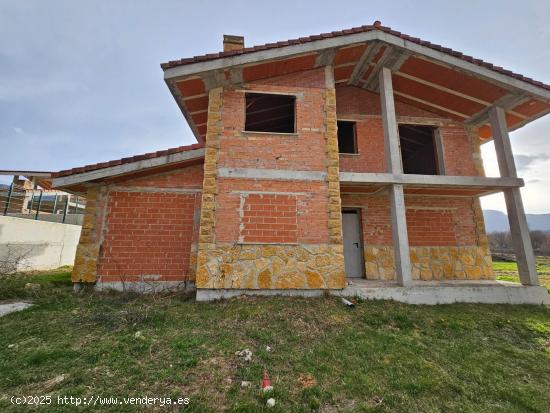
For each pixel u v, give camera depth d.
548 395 3.07
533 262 6.80
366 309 5.41
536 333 4.82
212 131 6.51
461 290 6.39
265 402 2.71
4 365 3.25
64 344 3.78
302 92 7.06
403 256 6.44
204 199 6.13
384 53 7.11
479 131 9.36
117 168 6.46
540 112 7.84
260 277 5.91
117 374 3.09
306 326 4.55
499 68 6.89
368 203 8.50
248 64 6.30
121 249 6.73
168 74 6.09
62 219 14.91
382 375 3.29
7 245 10.05
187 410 2.55
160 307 5.33
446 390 3.08
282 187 6.41
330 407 2.71
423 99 8.44
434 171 9.98
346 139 9.52
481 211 8.81
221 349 3.70
